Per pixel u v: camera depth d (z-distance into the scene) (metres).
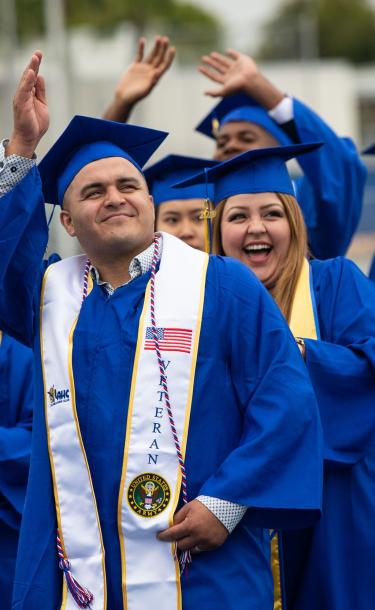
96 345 8.57
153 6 88.12
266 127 14.46
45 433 8.70
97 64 85.12
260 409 8.35
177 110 50.19
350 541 10.39
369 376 10.16
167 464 8.30
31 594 8.46
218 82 14.43
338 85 71.56
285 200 11.09
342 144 14.52
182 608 8.25
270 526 8.45
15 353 12.59
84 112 47.97
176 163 14.02
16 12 80.75
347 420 10.19
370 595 10.30
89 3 86.44
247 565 8.53
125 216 8.63
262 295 8.77
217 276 8.77
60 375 8.62
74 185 8.84
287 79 60.06
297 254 10.98
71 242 36.59
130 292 8.70
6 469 11.93
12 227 8.52
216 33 50.69
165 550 8.25
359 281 10.84
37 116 8.49
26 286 8.77
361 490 10.40
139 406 8.37
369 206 38.31
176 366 8.41
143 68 14.84
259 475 8.11
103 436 8.39
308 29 59.38
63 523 8.49
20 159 8.49
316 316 10.64
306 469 8.22
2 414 12.42
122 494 8.30
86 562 8.41
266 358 8.52
